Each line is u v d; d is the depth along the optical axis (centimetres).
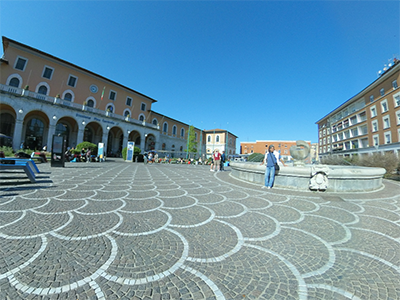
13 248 226
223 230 306
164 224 322
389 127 2973
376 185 724
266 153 736
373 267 216
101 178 823
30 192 501
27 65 2558
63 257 212
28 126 2506
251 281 185
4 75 2377
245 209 425
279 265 214
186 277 187
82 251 226
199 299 159
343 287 180
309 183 657
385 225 347
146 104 4247
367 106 3519
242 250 245
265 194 589
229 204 463
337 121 4741
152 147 4047
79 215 347
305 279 191
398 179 1196
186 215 372
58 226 295
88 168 1266
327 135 5266
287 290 174
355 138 3919
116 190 580
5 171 834
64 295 156
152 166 1891
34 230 277
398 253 249
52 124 2344
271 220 359
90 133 3170
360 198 561
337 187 648
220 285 177
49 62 2762
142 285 173
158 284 175
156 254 227
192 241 264
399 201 537
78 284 170
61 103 2492
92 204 420
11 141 2041
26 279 173
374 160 1461
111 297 157
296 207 452
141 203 445
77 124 2766
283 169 682
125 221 329
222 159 1555
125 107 3772
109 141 3494
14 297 151
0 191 497
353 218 382
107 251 229
